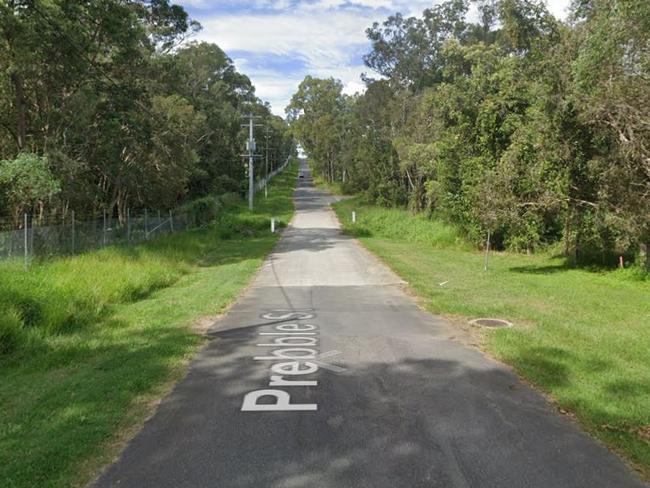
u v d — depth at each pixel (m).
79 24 21.05
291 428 4.95
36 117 23.55
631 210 15.69
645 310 10.84
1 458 4.31
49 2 18.58
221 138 57.06
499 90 25.20
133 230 25.08
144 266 16.42
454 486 3.89
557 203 17.19
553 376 6.39
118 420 5.15
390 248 25.20
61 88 23.31
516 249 24.31
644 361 7.07
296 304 11.70
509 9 17.89
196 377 6.56
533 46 17.58
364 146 60.06
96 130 24.38
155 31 29.72
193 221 36.09
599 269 18.33
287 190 83.00
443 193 28.42
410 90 57.84
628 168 15.13
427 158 36.22
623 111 14.17
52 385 6.37
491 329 9.04
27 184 17.59
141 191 33.84
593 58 13.17
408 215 39.97
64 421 5.12
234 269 18.00
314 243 27.55
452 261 20.83
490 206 18.02
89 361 7.52
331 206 58.28
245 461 4.30
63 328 9.43
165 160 32.69
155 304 11.84
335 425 5.02
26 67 19.30
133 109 24.75
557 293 13.06
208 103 53.56
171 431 4.91
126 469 4.18
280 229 36.69
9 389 6.33
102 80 24.52
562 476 4.04
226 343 8.29
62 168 21.34
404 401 5.65
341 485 3.90
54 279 12.14
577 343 7.97
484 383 6.24
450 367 6.90
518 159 18.16
